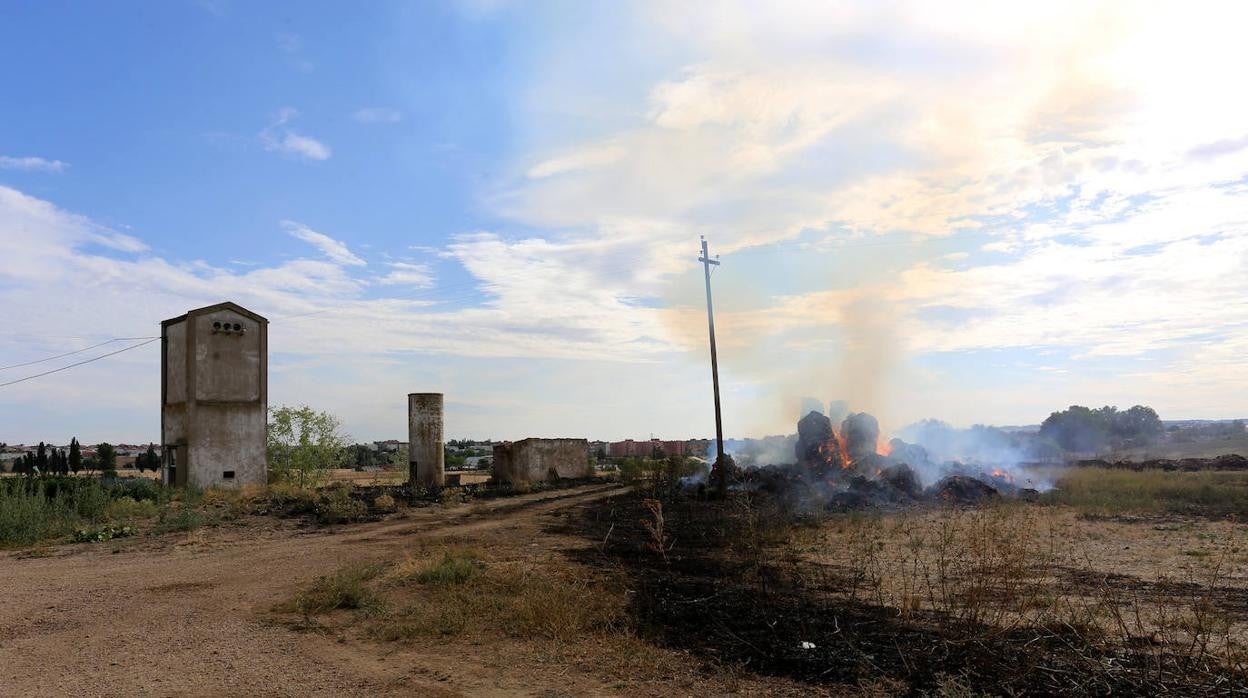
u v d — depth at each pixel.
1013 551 10.66
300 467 34.84
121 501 22.45
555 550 15.57
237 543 17.17
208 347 30.58
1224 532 16.97
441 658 7.58
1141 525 18.44
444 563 12.44
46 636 8.65
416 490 30.70
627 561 13.84
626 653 7.54
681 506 25.22
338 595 10.19
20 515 18.06
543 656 7.55
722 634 8.24
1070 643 7.27
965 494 26.52
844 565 13.15
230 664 7.42
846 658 7.19
